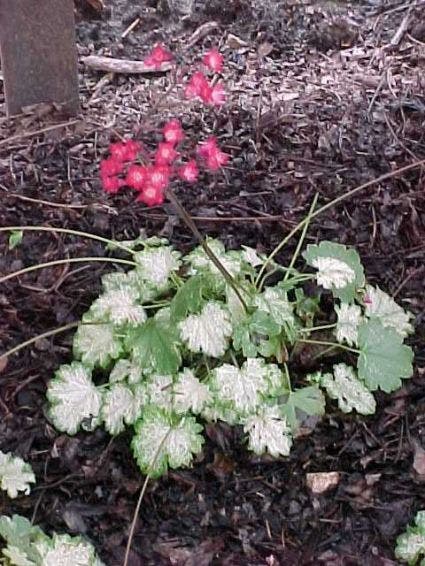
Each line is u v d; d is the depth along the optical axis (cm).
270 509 61
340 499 62
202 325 61
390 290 75
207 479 62
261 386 60
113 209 81
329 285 65
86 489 62
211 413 62
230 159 88
